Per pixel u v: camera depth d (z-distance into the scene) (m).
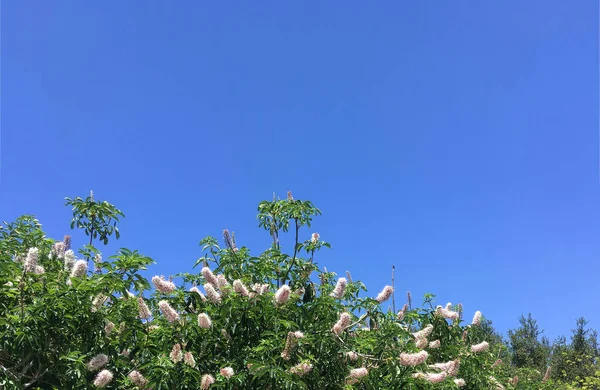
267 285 6.89
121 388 5.76
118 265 5.57
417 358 6.45
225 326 6.50
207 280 6.70
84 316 5.46
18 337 4.90
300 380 5.84
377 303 7.41
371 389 6.77
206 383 5.57
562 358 23.11
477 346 9.05
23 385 4.98
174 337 6.29
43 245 6.84
